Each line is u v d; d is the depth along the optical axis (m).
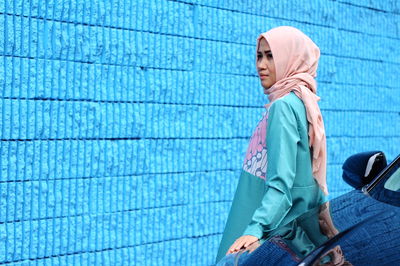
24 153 5.03
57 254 5.25
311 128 3.71
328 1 6.97
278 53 3.85
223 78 6.16
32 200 5.09
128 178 5.62
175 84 5.83
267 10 6.45
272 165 3.59
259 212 3.54
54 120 5.16
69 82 5.21
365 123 7.48
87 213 5.40
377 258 2.81
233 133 6.29
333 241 3.07
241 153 6.36
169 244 5.91
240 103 6.31
